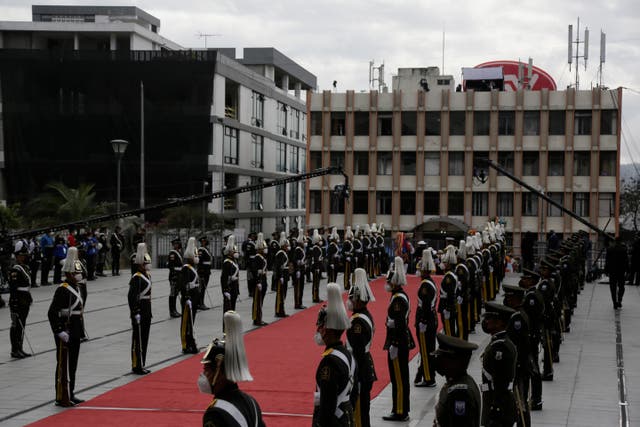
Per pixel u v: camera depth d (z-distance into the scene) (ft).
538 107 199.41
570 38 210.59
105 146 204.64
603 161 197.98
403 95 205.98
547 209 200.03
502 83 219.61
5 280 91.40
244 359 18.47
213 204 202.49
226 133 211.82
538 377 39.06
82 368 50.34
